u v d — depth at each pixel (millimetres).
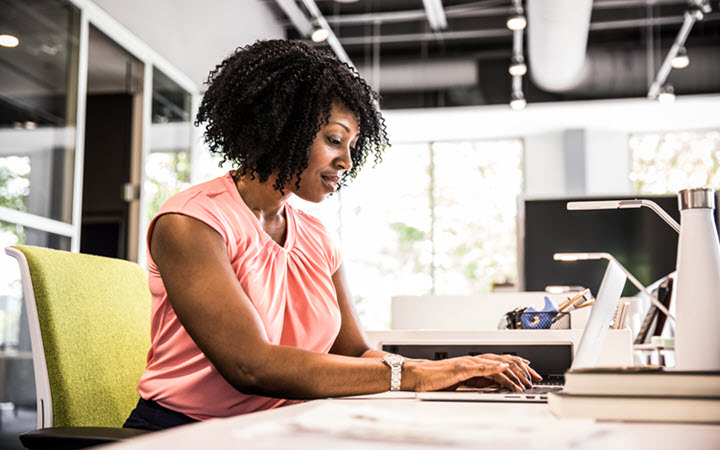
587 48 7141
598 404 784
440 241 8406
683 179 8078
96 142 5203
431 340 1875
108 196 5180
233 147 1460
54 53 4098
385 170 8586
